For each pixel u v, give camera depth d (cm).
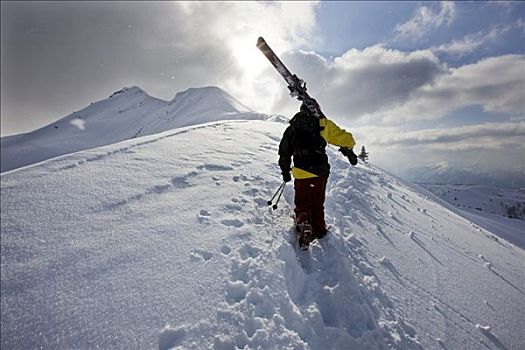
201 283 281
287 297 293
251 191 479
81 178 414
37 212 335
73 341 221
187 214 380
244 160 596
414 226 613
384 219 579
